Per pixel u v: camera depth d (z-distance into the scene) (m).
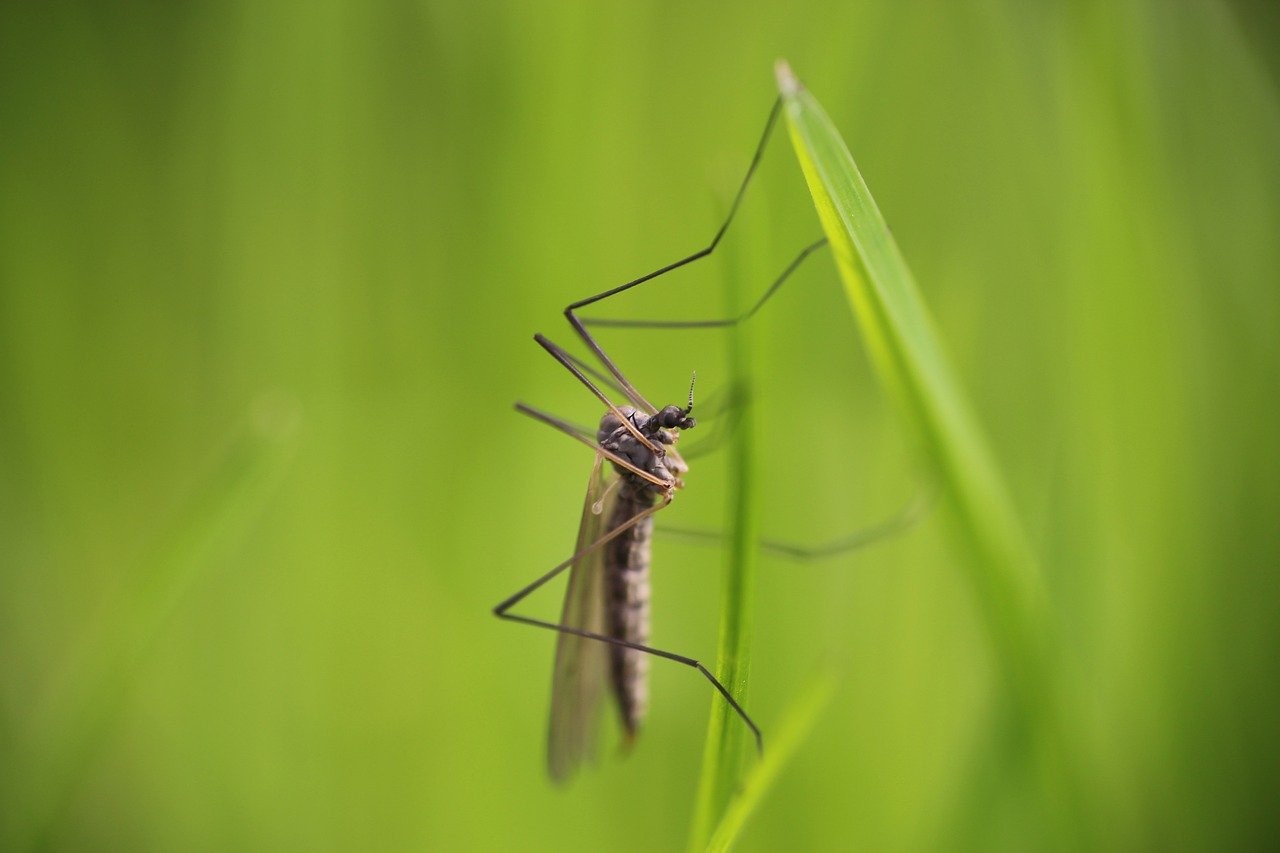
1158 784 0.16
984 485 0.15
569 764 0.17
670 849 0.17
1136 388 0.16
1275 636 0.17
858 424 0.17
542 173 0.17
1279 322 0.17
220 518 0.16
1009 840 0.16
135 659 0.16
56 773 0.16
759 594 0.17
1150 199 0.16
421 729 0.17
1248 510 0.17
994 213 0.17
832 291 0.17
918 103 0.17
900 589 0.17
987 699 0.16
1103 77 0.16
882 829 0.17
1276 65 0.17
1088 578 0.16
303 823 0.17
